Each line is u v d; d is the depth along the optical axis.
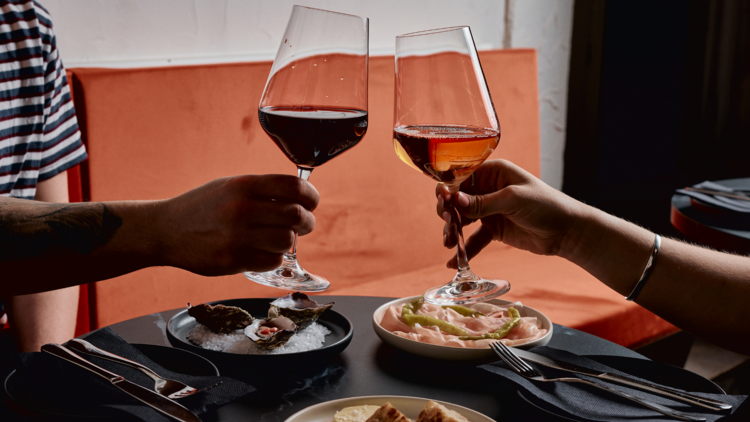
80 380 0.57
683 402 0.56
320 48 0.59
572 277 1.72
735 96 3.44
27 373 0.58
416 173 1.80
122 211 0.64
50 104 1.15
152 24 1.61
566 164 2.93
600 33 2.77
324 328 0.76
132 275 1.32
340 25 0.60
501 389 0.63
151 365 0.61
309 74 0.59
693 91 3.45
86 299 1.29
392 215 1.76
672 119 3.42
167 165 1.35
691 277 0.79
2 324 1.14
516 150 2.07
